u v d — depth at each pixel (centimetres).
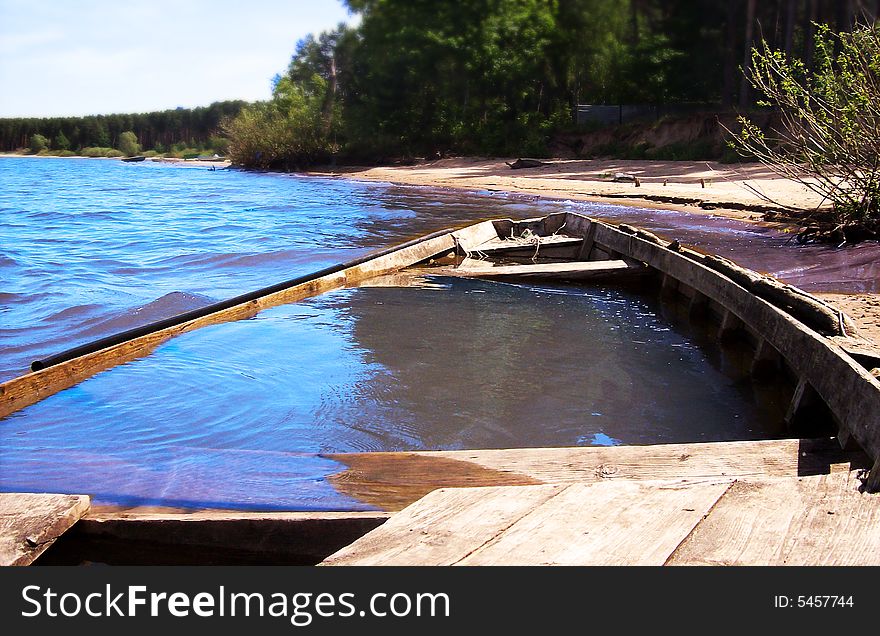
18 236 1402
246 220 1652
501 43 4066
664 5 3597
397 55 4131
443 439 432
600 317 733
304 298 773
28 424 444
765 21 3247
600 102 3981
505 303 782
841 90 1058
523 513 253
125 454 395
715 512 251
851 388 360
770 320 518
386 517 279
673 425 458
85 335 685
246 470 363
